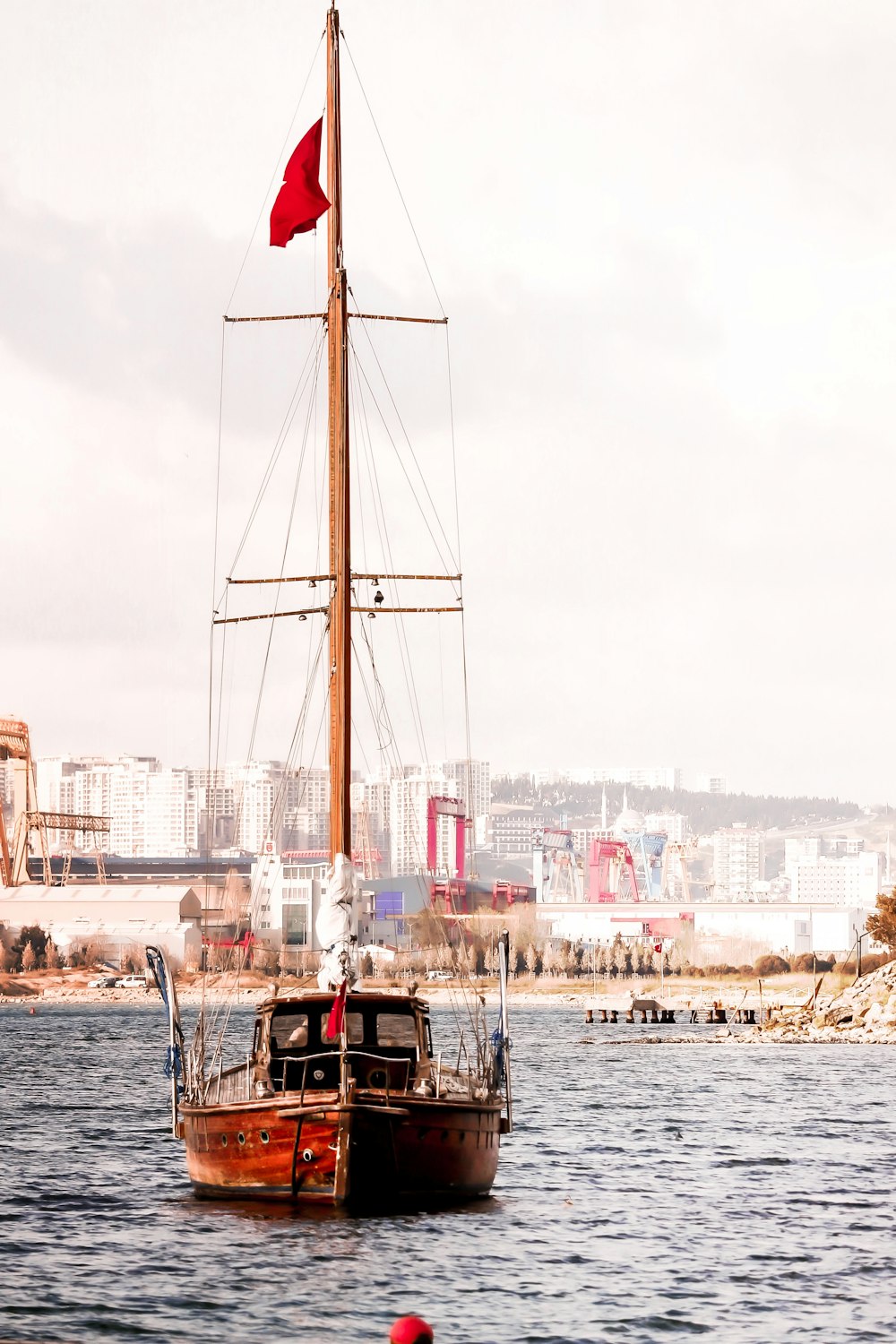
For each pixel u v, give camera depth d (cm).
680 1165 13825
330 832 11081
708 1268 8944
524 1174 13050
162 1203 10812
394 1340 6875
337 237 11869
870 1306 8025
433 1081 9869
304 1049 10038
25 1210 10619
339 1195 9275
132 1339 7169
